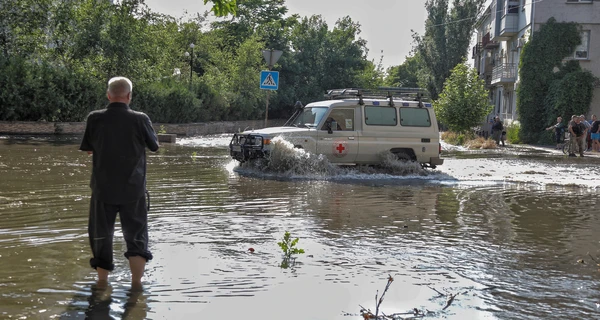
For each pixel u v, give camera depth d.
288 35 72.25
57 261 6.08
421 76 72.06
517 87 40.66
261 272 5.92
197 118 43.88
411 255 6.80
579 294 5.48
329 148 15.55
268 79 20.36
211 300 5.07
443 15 69.06
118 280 5.52
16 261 6.05
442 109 40.03
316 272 5.99
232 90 52.59
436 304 5.13
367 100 16.08
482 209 10.34
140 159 5.50
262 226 8.18
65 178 12.46
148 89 36.66
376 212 9.66
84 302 4.91
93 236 5.43
